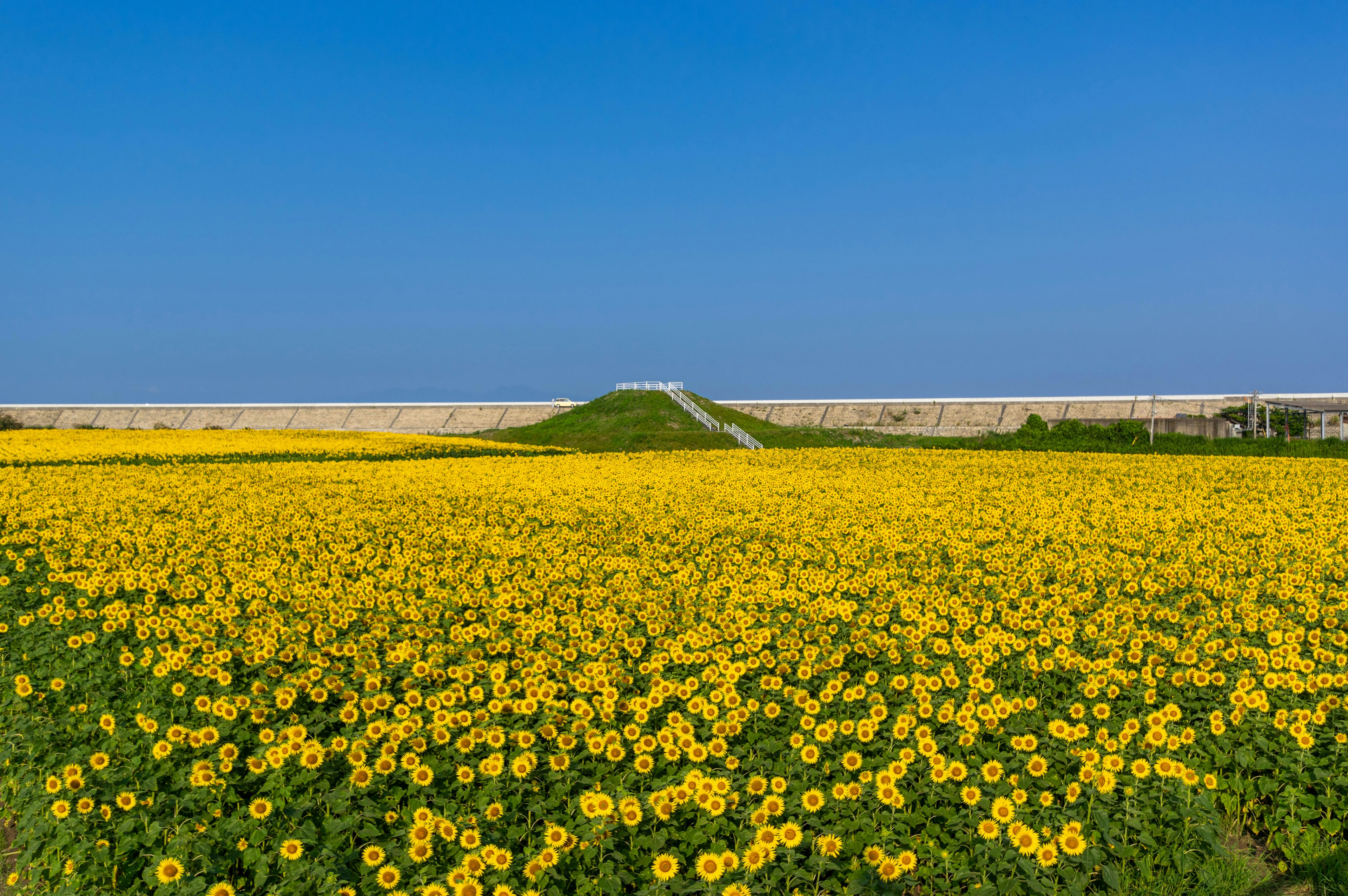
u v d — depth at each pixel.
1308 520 22.25
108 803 7.18
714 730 8.12
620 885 6.31
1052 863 6.32
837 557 17.55
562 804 7.43
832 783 7.60
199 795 7.39
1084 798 7.22
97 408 97.19
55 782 7.27
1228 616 11.88
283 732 8.07
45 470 35.09
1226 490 29.41
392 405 94.88
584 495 27.56
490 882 6.36
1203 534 19.56
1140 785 7.46
